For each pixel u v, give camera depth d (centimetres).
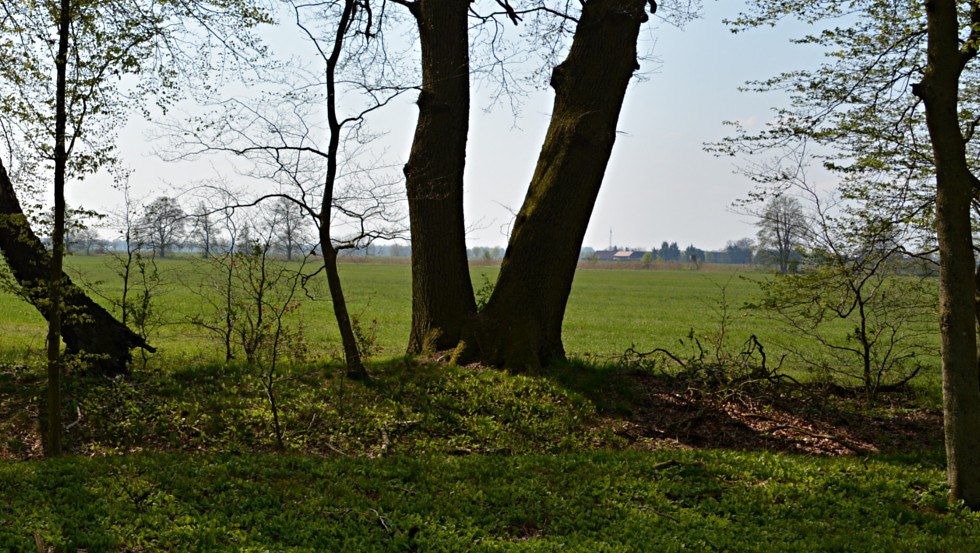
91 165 1011
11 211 1316
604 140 1555
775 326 3903
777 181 1483
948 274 912
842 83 1400
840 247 1504
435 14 1600
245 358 1652
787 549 791
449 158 1594
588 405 1359
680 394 1456
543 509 891
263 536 773
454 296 1586
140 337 1466
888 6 1350
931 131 912
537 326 1523
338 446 1158
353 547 759
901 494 973
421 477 988
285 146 1308
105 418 1206
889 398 1652
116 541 736
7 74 1005
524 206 1582
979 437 919
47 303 1006
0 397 1252
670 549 779
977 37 983
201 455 1063
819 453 1241
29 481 897
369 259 15188
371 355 1800
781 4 1379
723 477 1028
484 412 1309
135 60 1023
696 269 16000
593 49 1552
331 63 1304
